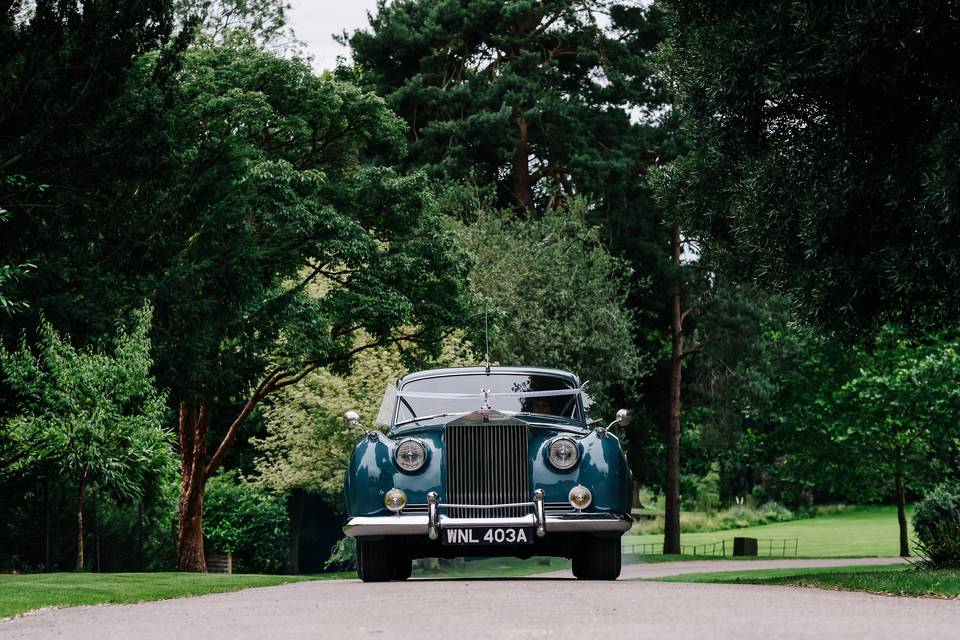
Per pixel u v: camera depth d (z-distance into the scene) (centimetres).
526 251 3606
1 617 833
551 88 4156
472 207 3778
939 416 3612
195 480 2900
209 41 2934
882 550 4412
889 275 1304
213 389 2539
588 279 3728
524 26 4331
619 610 689
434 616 671
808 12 1257
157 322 2212
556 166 4272
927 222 1249
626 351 3706
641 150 4156
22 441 1944
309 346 2603
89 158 1978
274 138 2880
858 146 1326
